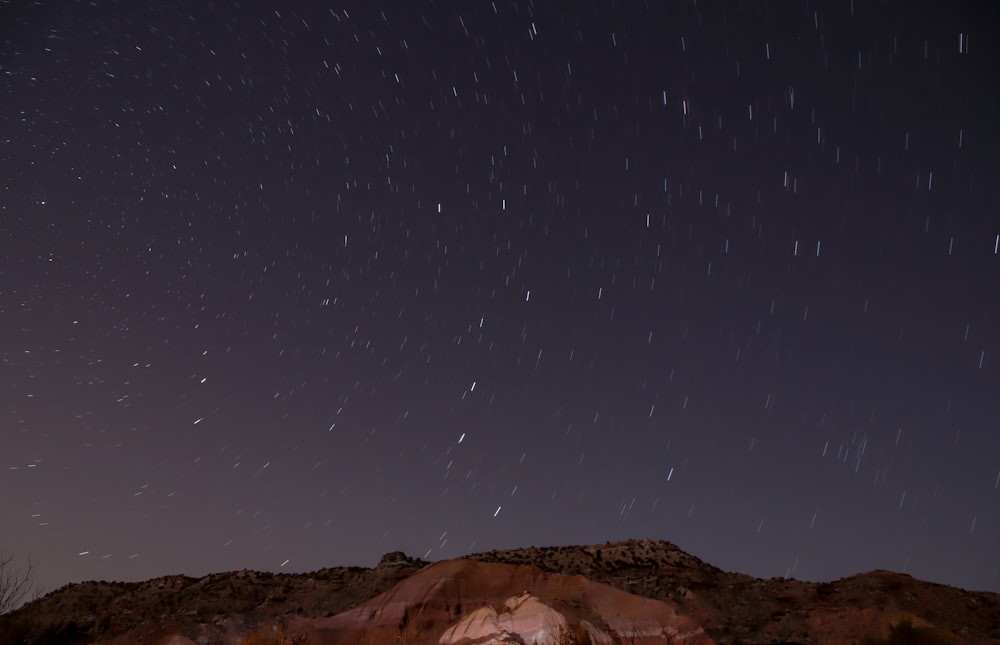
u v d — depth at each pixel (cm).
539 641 3394
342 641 3681
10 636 3806
